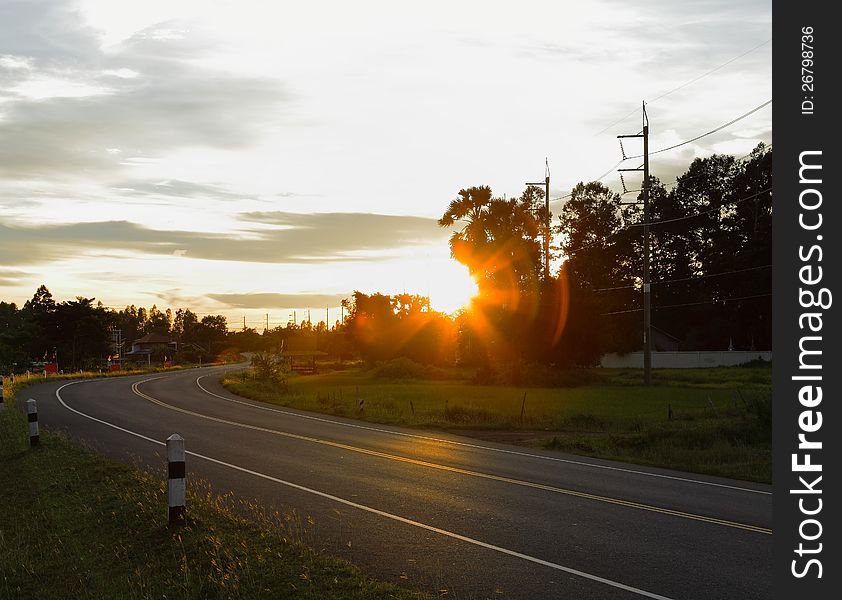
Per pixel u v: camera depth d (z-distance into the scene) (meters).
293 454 18.12
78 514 10.81
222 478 14.33
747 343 91.88
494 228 61.41
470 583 7.72
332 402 36.22
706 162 98.81
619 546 9.25
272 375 56.53
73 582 7.86
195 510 10.53
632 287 101.25
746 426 21.77
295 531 9.88
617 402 38.03
